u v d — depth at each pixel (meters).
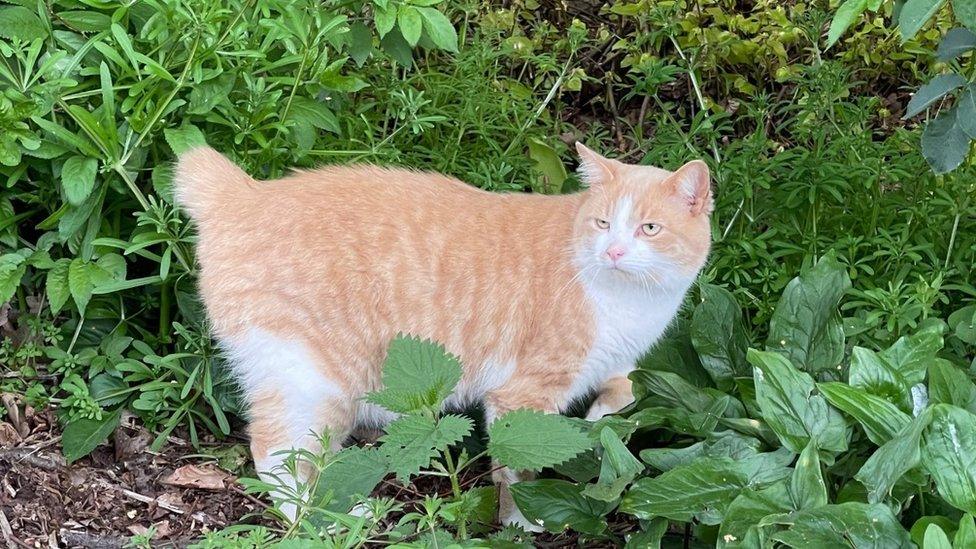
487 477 2.00
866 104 2.35
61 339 2.01
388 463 1.82
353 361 1.93
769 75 2.60
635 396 1.92
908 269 2.12
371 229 1.92
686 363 2.01
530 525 1.93
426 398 1.77
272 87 2.01
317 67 2.02
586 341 1.94
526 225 1.95
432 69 2.42
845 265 2.12
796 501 1.73
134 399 2.01
